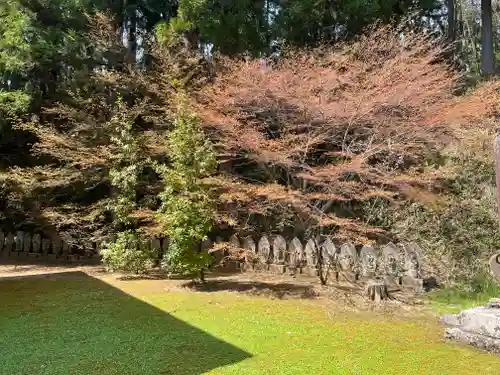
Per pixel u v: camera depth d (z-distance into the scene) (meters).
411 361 3.73
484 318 4.16
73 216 9.55
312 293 6.45
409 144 7.99
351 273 7.13
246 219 9.30
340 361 3.72
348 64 8.62
